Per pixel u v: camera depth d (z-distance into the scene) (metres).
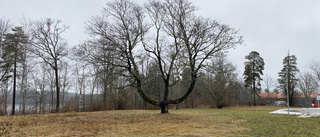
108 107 40.72
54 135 11.16
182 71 24.66
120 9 21.50
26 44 31.38
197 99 51.69
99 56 21.17
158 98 47.44
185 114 23.95
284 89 57.59
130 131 12.39
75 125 14.81
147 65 42.41
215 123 15.75
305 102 56.19
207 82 44.72
